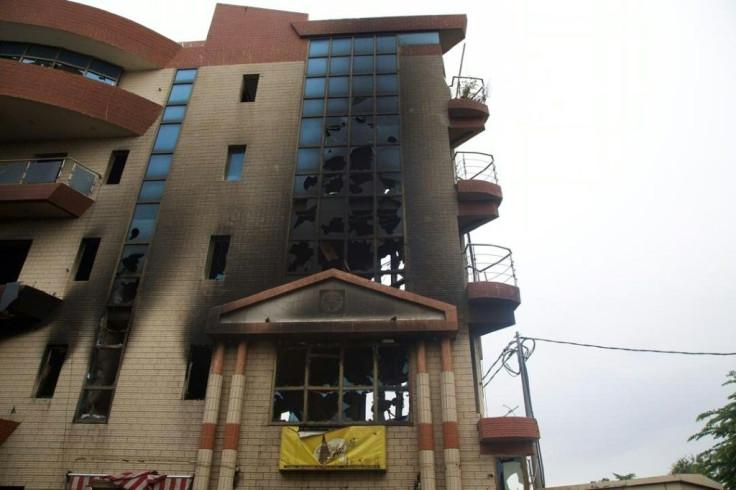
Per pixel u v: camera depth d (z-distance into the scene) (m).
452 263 17.83
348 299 16.38
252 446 15.02
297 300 16.48
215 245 19.42
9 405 16.33
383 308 16.17
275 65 23.19
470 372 15.79
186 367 16.62
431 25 23.52
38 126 21.33
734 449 22.25
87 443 15.60
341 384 15.79
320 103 21.86
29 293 17.23
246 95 23.44
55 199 18.91
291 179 20.05
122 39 22.62
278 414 15.66
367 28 23.66
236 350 16.38
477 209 19.05
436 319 15.89
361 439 14.75
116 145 21.62
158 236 19.16
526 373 18.55
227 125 21.67
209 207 19.67
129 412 15.95
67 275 18.59
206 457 14.66
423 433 14.64
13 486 15.13
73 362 16.95
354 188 19.62
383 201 19.30
